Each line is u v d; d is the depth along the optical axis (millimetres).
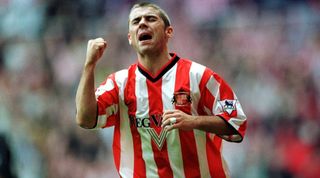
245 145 36281
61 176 36938
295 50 39938
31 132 38438
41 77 41875
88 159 36938
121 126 16344
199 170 16125
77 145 37375
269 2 42688
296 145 36562
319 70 39344
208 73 16125
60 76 41906
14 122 38906
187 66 16266
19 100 40406
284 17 41969
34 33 44719
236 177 35312
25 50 43031
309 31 40312
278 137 37000
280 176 35781
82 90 15445
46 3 45250
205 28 41031
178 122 15156
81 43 42875
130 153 16266
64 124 39062
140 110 16109
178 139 15930
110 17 44219
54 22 44469
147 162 16125
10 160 31203
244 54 39969
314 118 37719
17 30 45219
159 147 16000
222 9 43438
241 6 43281
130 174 16203
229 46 40250
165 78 16156
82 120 15625
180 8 44406
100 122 15914
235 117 15852
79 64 42000
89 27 43625
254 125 37719
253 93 38812
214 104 16016
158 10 16266
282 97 38500
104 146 36844
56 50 42844
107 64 40531
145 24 16047
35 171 36875
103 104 15945
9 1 46219
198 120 15375
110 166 36406
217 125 15664
